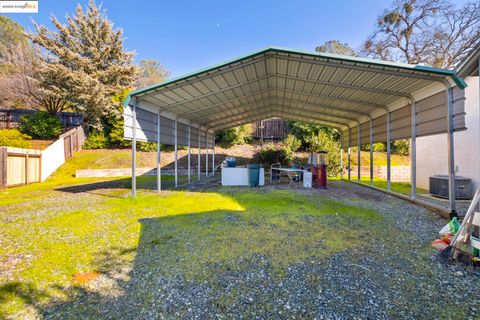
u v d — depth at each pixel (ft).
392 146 49.34
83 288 7.09
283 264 8.46
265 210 16.22
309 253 9.36
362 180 36.14
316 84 22.30
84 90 48.03
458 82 14.69
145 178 39.75
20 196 22.90
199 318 5.76
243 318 5.75
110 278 7.64
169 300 6.47
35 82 49.01
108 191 25.70
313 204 18.11
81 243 10.53
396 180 36.42
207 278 7.56
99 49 53.06
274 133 59.41
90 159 45.65
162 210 16.43
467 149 21.43
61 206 17.98
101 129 52.01
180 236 11.32
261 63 18.90
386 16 51.29
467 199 20.42
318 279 7.47
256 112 38.32
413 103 19.74
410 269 8.13
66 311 6.06
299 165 35.40
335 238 11.03
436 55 48.37
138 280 7.50
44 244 10.43
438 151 25.34
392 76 17.04
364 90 20.97
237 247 9.96
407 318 5.72
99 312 6.00
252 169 29.09
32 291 6.93
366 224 13.33
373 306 6.15
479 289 6.95
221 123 43.78
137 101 22.06
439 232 11.20
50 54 48.75
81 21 50.85
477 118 20.53
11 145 38.11
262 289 6.95
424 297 6.55
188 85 21.04
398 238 11.14
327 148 42.14
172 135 30.60
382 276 7.66
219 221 13.71
